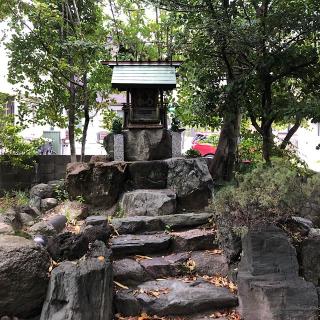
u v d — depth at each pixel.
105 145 7.66
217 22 5.76
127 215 6.14
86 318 3.60
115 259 4.93
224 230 5.02
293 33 5.83
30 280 3.75
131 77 7.17
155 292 4.36
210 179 6.51
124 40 9.77
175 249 5.25
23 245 3.88
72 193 6.79
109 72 9.40
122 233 5.51
